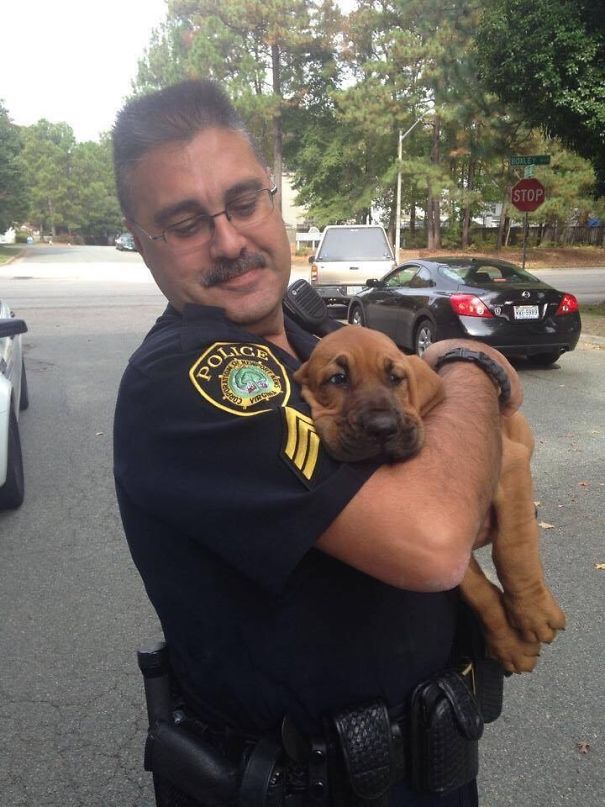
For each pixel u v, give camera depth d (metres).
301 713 1.32
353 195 43.78
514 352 9.59
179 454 1.23
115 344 12.30
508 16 13.55
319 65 42.19
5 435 4.92
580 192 41.06
